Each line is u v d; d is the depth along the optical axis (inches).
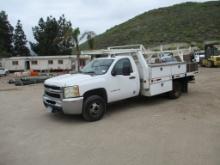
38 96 524.4
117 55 379.9
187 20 3393.2
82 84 293.4
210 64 1152.8
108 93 318.3
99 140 237.6
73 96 288.0
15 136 262.2
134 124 282.2
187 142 223.6
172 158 193.0
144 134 248.1
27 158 206.1
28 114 356.8
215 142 221.9
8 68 1862.7
